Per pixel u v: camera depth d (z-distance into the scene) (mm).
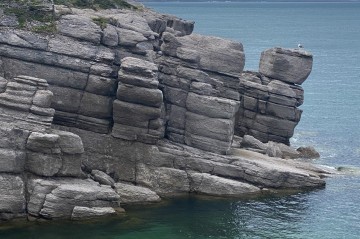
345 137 115188
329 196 82250
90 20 83750
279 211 77188
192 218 73812
